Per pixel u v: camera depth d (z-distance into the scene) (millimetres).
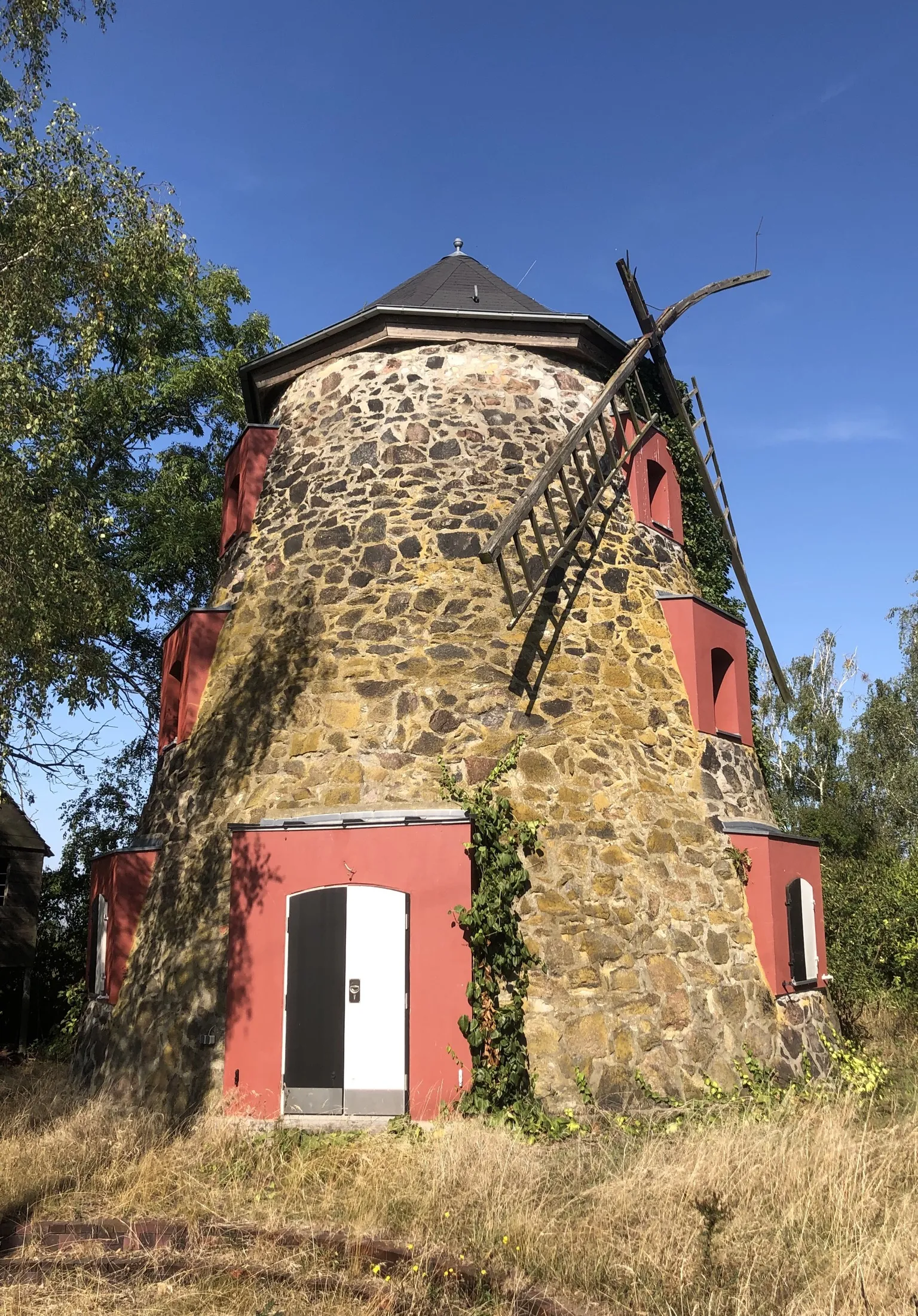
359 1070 9547
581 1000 9992
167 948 11117
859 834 29250
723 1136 8375
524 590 12062
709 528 15648
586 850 10727
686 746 12219
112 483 22078
